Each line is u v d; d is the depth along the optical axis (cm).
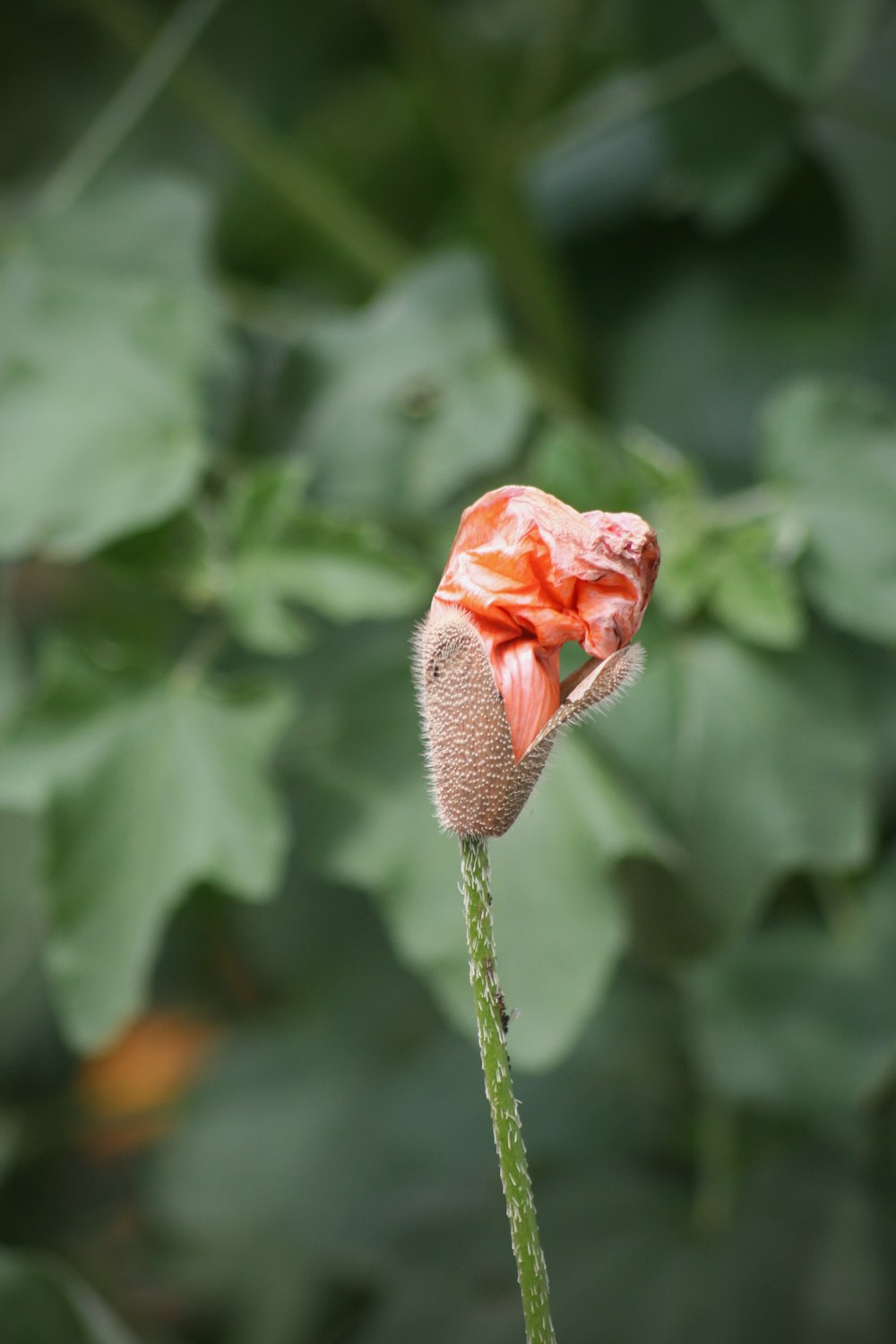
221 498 99
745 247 116
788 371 112
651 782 86
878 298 119
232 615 86
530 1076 119
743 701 87
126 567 88
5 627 109
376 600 85
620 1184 113
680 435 111
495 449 94
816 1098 92
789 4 96
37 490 87
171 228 105
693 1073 116
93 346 92
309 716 106
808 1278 104
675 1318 104
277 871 84
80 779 83
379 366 98
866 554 85
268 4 120
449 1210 117
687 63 110
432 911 84
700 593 87
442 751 66
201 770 84
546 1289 65
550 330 114
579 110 114
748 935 97
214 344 100
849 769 87
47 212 106
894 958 94
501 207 116
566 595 66
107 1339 86
